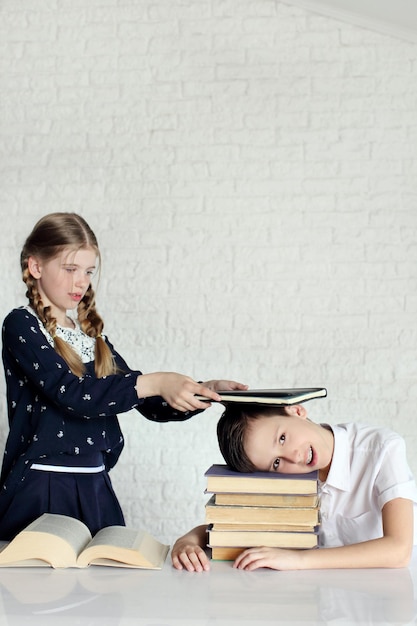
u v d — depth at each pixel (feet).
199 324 9.86
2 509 5.50
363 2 9.42
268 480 4.02
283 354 9.75
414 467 9.53
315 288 9.75
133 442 9.83
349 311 9.71
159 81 10.03
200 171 9.92
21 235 10.11
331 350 9.70
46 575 3.78
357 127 9.78
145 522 9.78
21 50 10.23
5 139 10.18
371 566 3.93
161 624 3.11
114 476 9.84
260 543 4.03
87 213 10.03
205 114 9.95
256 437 4.21
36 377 5.30
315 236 9.77
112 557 3.89
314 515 4.00
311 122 9.83
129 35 10.11
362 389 9.66
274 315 9.78
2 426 9.92
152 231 9.95
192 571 3.85
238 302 9.82
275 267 9.80
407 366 9.62
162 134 9.99
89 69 10.14
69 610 3.26
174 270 9.91
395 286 9.66
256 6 9.97
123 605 3.33
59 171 10.10
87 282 6.02
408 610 3.26
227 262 9.85
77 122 10.11
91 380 5.02
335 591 3.53
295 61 9.88
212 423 9.79
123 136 10.04
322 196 9.78
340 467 4.58
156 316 9.91
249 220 9.84
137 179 9.99
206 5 10.03
